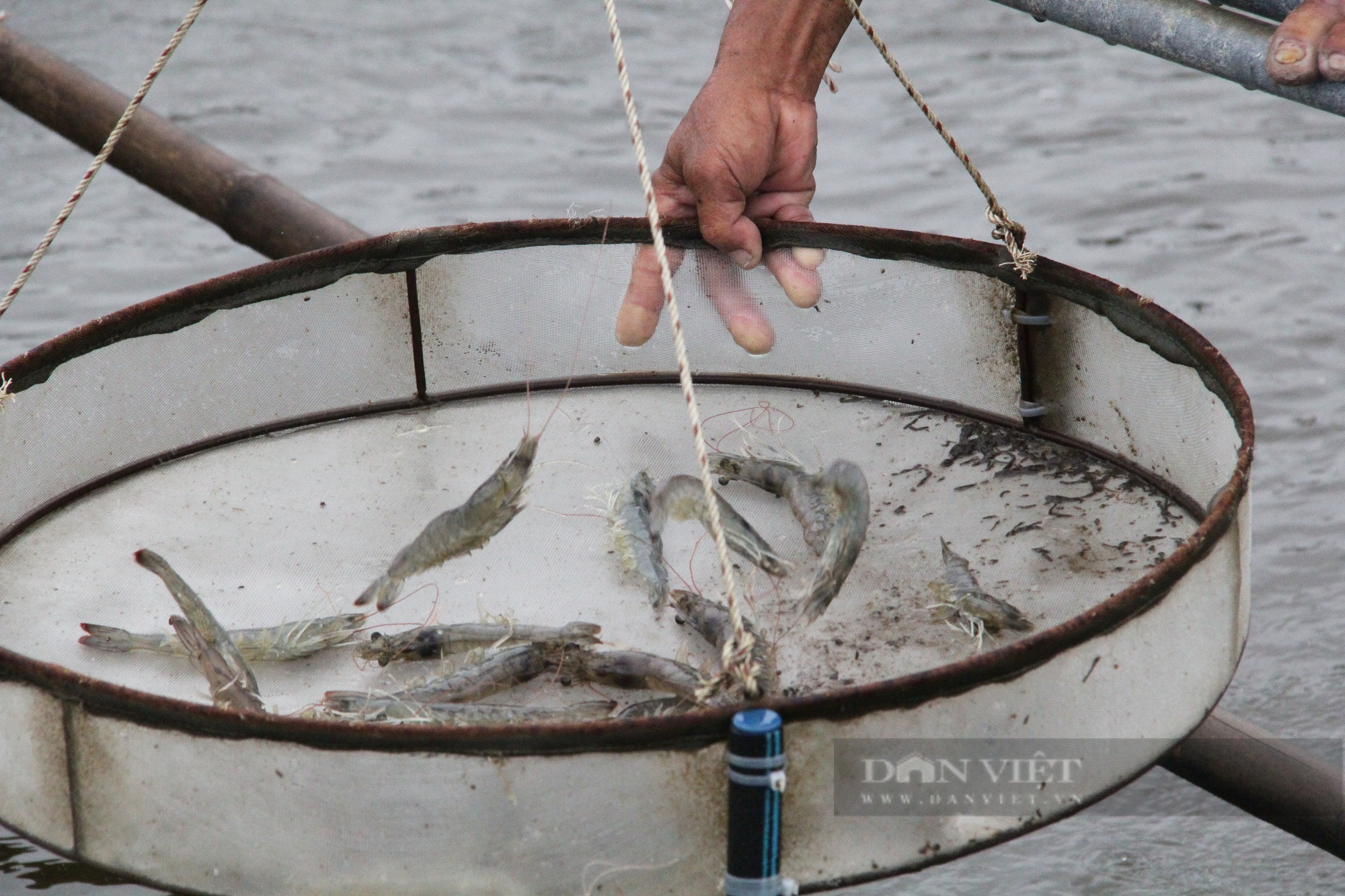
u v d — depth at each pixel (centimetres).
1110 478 507
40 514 502
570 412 566
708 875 306
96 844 324
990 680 309
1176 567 331
